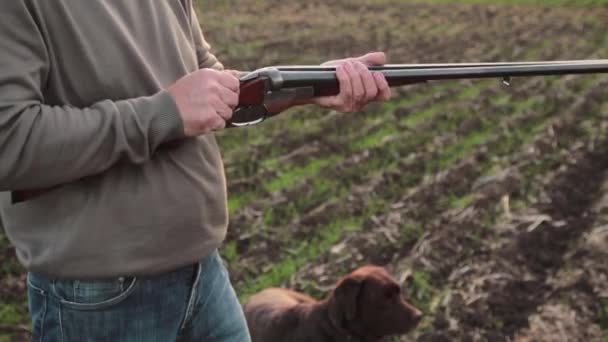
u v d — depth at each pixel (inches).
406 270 258.7
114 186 78.9
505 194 318.7
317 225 299.1
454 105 482.9
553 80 531.8
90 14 76.4
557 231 282.5
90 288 80.0
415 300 246.2
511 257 265.1
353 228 295.7
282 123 456.1
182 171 82.6
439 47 725.3
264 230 295.6
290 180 357.4
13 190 76.6
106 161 75.2
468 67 100.7
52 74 76.0
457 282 254.4
